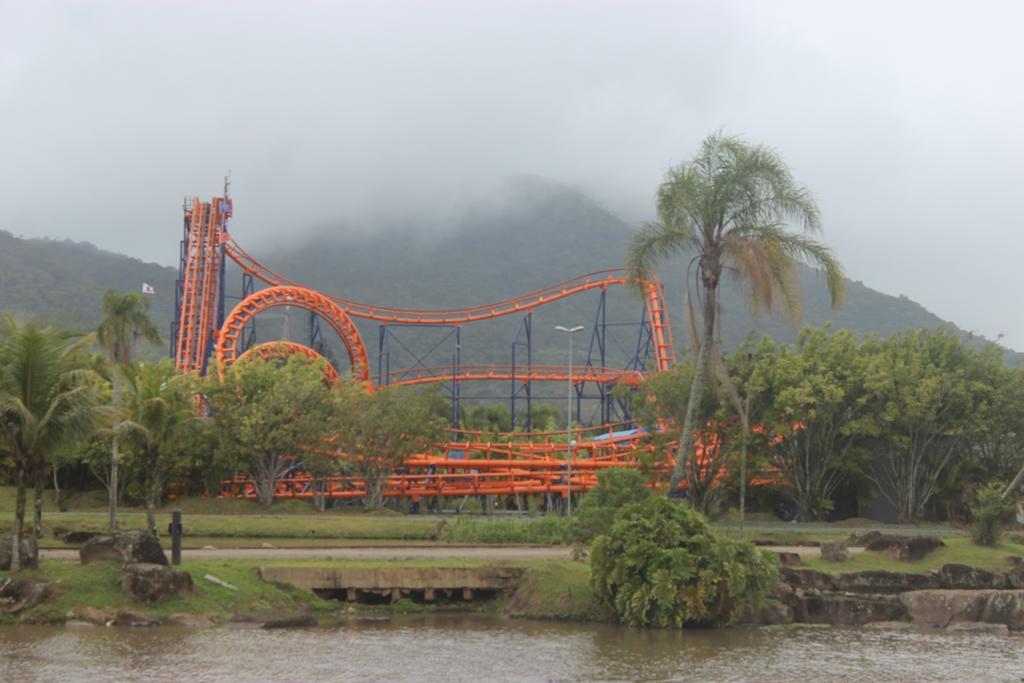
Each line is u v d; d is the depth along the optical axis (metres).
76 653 33.62
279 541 64.88
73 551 50.09
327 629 40.44
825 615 47.81
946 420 81.88
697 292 57.41
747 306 53.91
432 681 31.56
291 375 90.31
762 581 44.53
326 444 90.00
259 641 36.97
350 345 114.94
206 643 36.00
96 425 42.47
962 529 79.75
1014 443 84.88
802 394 74.81
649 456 73.56
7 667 31.50
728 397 71.06
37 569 41.16
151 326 81.44
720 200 53.06
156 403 57.72
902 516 84.25
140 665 32.16
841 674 34.53
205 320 108.56
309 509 87.44
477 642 38.50
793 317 53.06
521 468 97.12
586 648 37.81
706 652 37.72
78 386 42.44
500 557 51.41
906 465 84.75
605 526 50.12
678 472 54.94
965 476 85.50
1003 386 82.94
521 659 35.34
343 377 98.12
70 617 38.91
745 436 58.88
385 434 87.94
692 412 55.41
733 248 51.88
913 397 77.94
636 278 56.28
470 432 103.44
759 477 85.69
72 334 44.62
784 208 53.19
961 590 50.03
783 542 63.72
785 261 52.75
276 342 105.50
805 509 82.19
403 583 45.97
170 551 52.56
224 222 115.88
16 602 38.84
